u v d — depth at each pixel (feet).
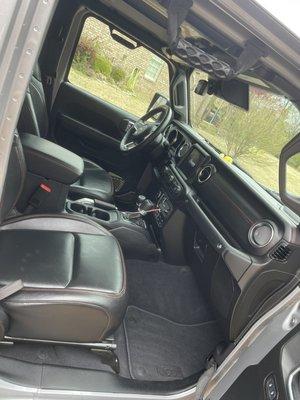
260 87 5.94
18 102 2.86
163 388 5.35
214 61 3.61
